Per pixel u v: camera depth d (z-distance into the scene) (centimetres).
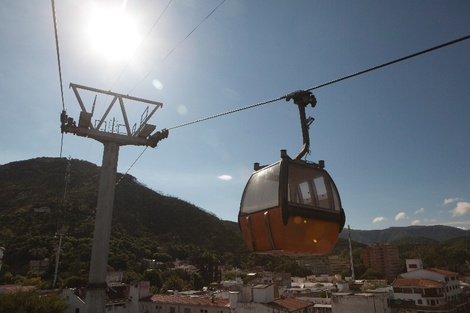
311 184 480
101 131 2183
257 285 4375
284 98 591
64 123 2097
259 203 485
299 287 9450
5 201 13675
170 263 13262
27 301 3409
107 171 2181
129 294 5275
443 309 5719
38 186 15362
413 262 8994
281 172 463
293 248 443
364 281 10125
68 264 8912
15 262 9838
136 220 17850
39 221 12100
